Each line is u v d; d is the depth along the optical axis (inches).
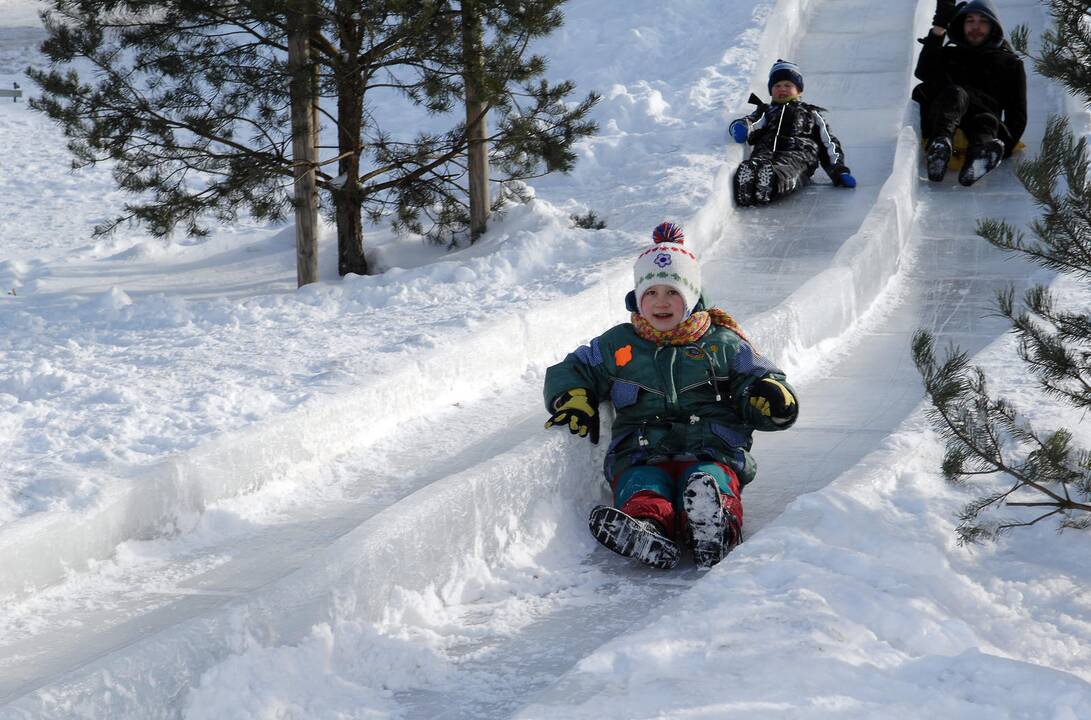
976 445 208.4
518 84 547.8
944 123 564.7
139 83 697.0
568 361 243.8
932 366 211.3
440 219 555.5
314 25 481.4
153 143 506.9
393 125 1023.0
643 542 207.0
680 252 236.1
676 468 231.3
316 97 493.4
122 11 515.5
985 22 599.5
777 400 225.0
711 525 207.2
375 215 557.9
